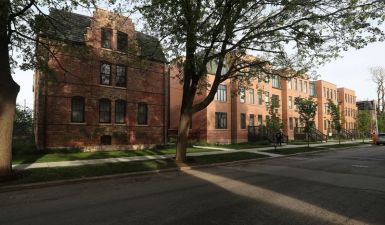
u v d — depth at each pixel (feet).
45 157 53.36
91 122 68.54
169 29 44.45
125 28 74.13
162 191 29.58
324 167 48.44
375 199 25.61
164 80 83.66
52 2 38.91
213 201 24.85
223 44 48.14
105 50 68.85
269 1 41.32
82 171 39.55
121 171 41.01
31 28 41.14
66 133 64.85
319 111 174.60
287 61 53.06
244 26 46.80
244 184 32.86
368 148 101.24
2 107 33.09
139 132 77.36
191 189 30.35
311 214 21.02
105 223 19.31
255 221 19.40
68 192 29.96
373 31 41.39
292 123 146.92
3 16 31.71
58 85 64.23
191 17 41.32
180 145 51.44
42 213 22.11
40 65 43.45
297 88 154.81
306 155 72.69
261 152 72.49
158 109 81.92
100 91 70.49
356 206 23.25
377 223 19.19
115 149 72.43
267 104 99.09
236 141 110.93
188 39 42.32
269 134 106.32
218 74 52.75
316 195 27.12
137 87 77.61
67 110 65.21
